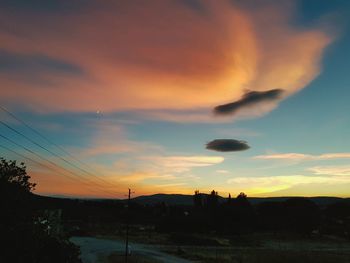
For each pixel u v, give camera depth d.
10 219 22.89
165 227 152.62
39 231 24.05
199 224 151.62
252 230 157.62
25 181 24.39
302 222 144.50
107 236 125.19
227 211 159.00
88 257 68.56
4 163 23.94
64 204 152.88
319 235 144.88
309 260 70.38
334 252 86.94
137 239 119.88
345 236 139.12
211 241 110.69
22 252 22.33
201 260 71.44
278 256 75.25
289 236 140.12
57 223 29.48
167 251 86.25
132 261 65.31
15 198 23.17
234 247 103.44
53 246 25.44
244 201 173.88
